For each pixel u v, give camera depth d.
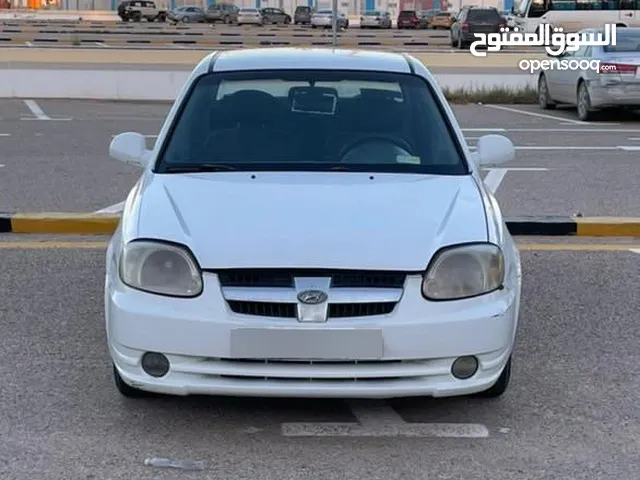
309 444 4.21
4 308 6.11
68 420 4.44
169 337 4.01
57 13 67.50
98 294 6.44
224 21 61.97
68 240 8.02
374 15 60.53
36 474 3.90
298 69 5.59
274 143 5.16
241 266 4.00
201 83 5.54
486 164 5.59
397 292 4.01
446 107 5.46
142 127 15.77
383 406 4.64
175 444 4.20
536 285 6.78
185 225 4.26
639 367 5.20
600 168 11.84
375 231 4.20
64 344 5.46
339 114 5.35
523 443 4.25
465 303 4.09
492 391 4.65
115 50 21.39
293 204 4.43
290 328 3.93
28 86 21.02
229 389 4.02
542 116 18.56
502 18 38.81
